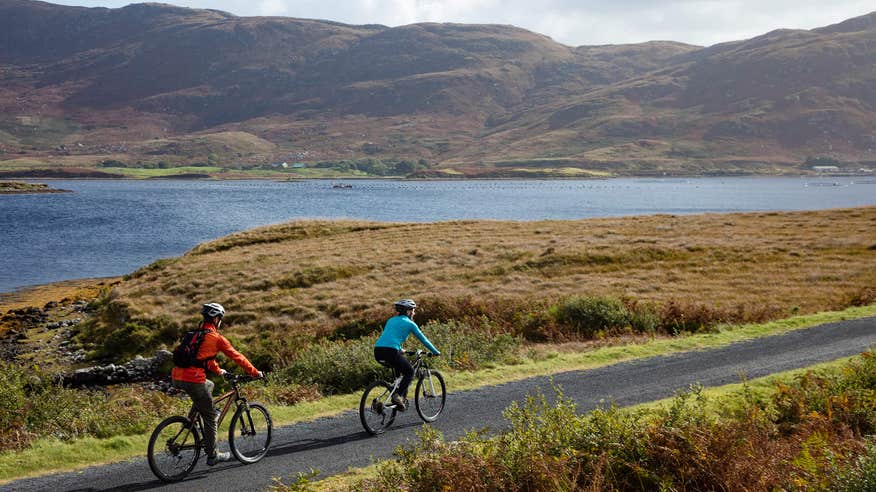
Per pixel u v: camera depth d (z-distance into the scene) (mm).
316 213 131500
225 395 10320
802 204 165625
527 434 8578
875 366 12969
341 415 13359
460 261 41375
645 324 25953
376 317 30047
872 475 7312
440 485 7891
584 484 8016
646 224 55062
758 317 26422
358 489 8484
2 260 67000
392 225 58469
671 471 8211
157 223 109250
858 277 34656
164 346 28047
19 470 10195
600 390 14984
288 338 28266
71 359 29391
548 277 38000
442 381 13086
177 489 9312
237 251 48062
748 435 8906
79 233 93375
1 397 13906
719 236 47906
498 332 25266
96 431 12984
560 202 177875
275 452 11008
